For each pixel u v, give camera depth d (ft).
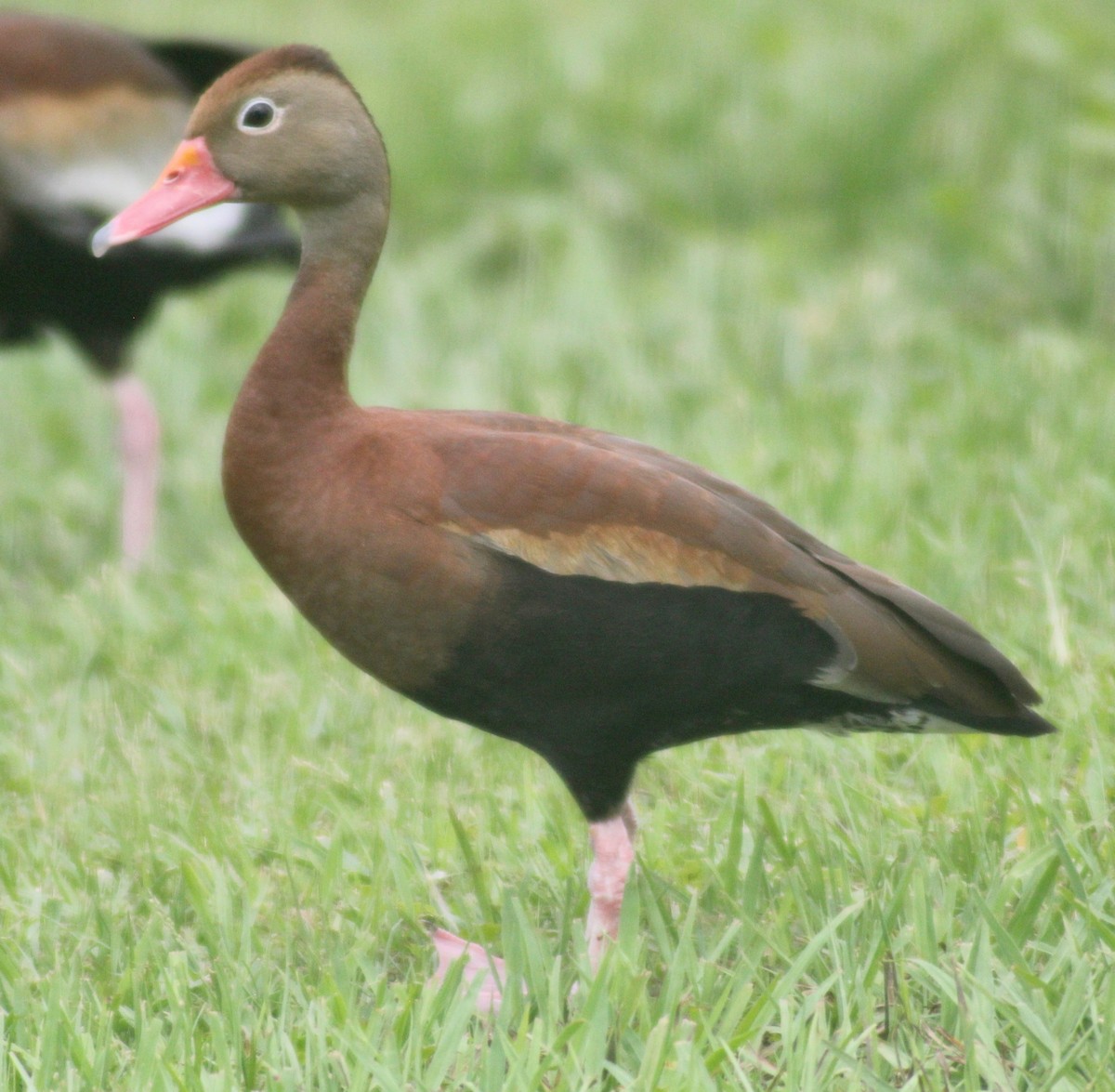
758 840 23.86
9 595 38.42
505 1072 20.38
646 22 65.98
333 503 23.02
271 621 34.76
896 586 23.40
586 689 23.02
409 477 22.85
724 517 22.97
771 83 61.57
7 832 27.61
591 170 59.26
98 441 47.70
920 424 41.14
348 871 25.66
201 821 27.35
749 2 66.74
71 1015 21.54
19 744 30.99
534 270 54.90
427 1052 20.90
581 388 45.60
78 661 34.19
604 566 22.61
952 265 52.54
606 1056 20.88
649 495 22.90
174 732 31.01
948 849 24.79
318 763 29.45
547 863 25.62
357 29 72.38
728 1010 21.02
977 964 21.40
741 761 28.35
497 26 67.77
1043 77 58.34
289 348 23.90
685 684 22.98
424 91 63.05
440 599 22.75
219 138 25.27
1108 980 21.13
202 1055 20.90
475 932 24.30
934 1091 19.63
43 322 42.42
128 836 27.09
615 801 23.67
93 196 41.93
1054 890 23.85
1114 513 34.63
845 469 37.40
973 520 35.47
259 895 24.63
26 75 42.11
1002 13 60.90
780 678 23.02
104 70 42.96
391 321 51.88
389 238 59.16
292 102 24.88
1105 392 41.78
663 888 24.43
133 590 36.78
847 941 22.39
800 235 55.52
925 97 58.90
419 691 23.73
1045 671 29.94
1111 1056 20.26
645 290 52.95
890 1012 21.13
